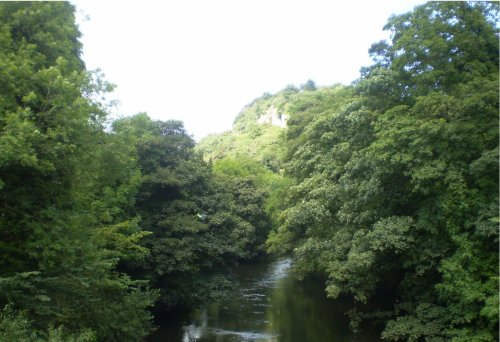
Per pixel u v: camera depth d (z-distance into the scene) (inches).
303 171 1128.2
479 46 606.2
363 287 703.1
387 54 743.7
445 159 527.2
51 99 425.7
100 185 631.8
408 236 568.1
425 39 624.1
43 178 458.6
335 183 871.7
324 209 832.3
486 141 516.4
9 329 320.5
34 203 449.7
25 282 374.9
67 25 513.3
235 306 1015.0
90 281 444.8
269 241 1214.3
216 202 1054.4
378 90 676.7
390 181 642.2
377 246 570.3
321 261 829.8
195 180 1012.5
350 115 700.0
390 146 575.2
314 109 1422.2
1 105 381.4
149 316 625.0
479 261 489.1
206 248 885.2
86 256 445.7
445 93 613.6
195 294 849.5
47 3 499.8
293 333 785.6
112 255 587.5
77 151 460.1
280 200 1412.4
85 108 437.1
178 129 1117.1
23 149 357.1
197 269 874.1
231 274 1025.5
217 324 864.3
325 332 779.4
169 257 805.2
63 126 431.2
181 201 915.4
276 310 971.3
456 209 511.2
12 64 385.1
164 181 874.8
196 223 867.4
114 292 555.2
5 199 429.7
